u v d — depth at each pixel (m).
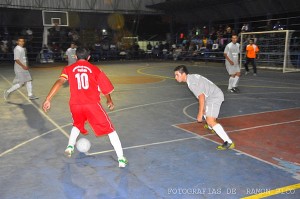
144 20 30.83
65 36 27.23
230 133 5.73
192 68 19.92
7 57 25.09
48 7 26.91
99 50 27.59
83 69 4.13
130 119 6.89
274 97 9.35
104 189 3.64
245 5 22.52
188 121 6.66
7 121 6.84
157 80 14.15
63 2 27.48
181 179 3.88
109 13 29.27
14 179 3.93
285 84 12.19
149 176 3.97
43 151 4.93
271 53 18.77
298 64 18.23
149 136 5.64
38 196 3.50
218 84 12.49
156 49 29.45
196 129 6.05
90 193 3.55
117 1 29.34
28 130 6.13
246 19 25.31
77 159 4.58
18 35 26.28
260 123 6.41
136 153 4.79
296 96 9.48
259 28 23.20
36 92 10.92
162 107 8.12
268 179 3.84
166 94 10.20
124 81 13.84
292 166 4.23
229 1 22.95
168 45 29.36
